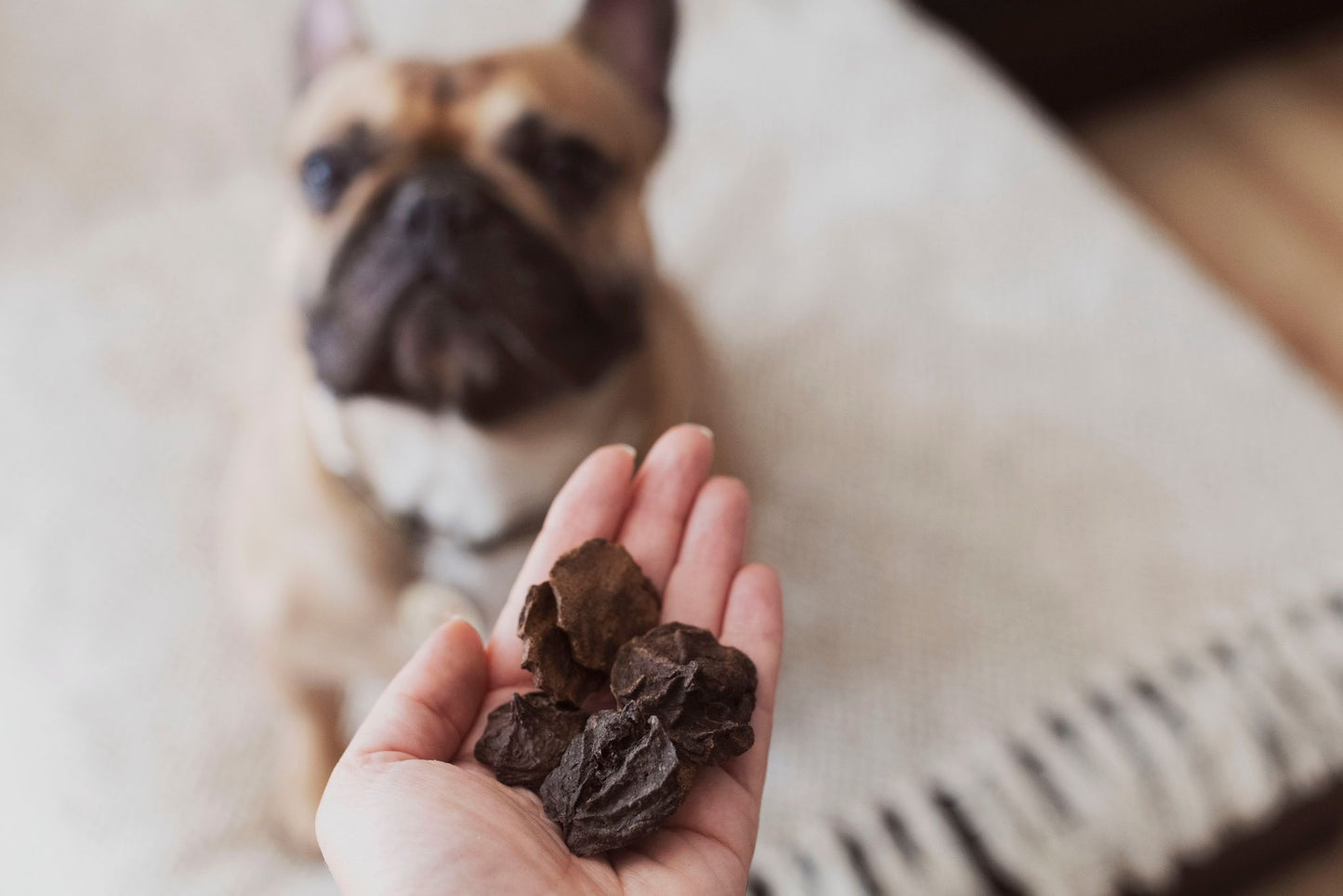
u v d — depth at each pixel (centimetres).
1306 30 122
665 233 82
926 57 92
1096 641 67
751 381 76
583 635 51
